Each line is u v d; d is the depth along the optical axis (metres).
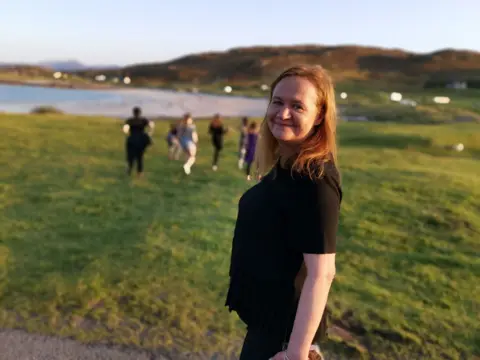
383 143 26.00
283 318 1.63
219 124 13.31
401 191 10.53
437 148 24.78
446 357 3.73
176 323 3.96
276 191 1.58
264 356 1.69
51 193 8.90
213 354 3.54
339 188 1.53
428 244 6.83
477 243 7.04
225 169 13.52
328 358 3.61
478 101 98.19
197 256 5.60
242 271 1.70
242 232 1.71
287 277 1.60
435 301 4.80
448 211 8.74
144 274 4.95
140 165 11.43
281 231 1.57
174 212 7.86
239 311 1.74
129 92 158.12
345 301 4.62
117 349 3.52
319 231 1.47
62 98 97.75
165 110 72.81
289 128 1.57
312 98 1.57
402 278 5.43
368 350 3.75
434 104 86.81
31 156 13.97
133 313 4.10
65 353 3.43
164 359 3.44
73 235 6.25
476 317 4.47
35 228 6.50
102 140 19.62
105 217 7.31
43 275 4.79
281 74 1.63
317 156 1.53
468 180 12.35
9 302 4.16
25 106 66.50
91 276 4.80
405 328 4.14
